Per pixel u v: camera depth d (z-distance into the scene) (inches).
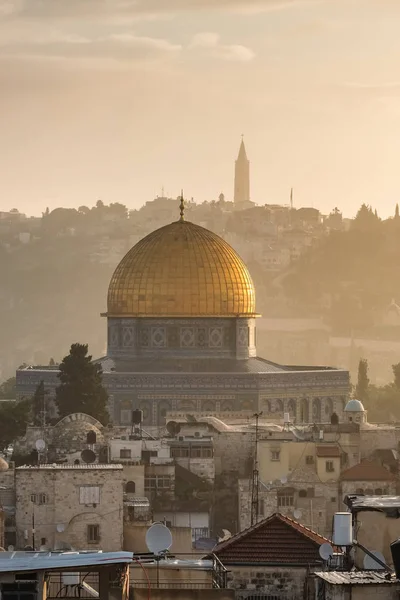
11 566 3912.4
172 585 4862.2
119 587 4018.2
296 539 5270.7
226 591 4436.5
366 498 4928.6
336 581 4010.8
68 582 4431.6
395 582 3966.5
